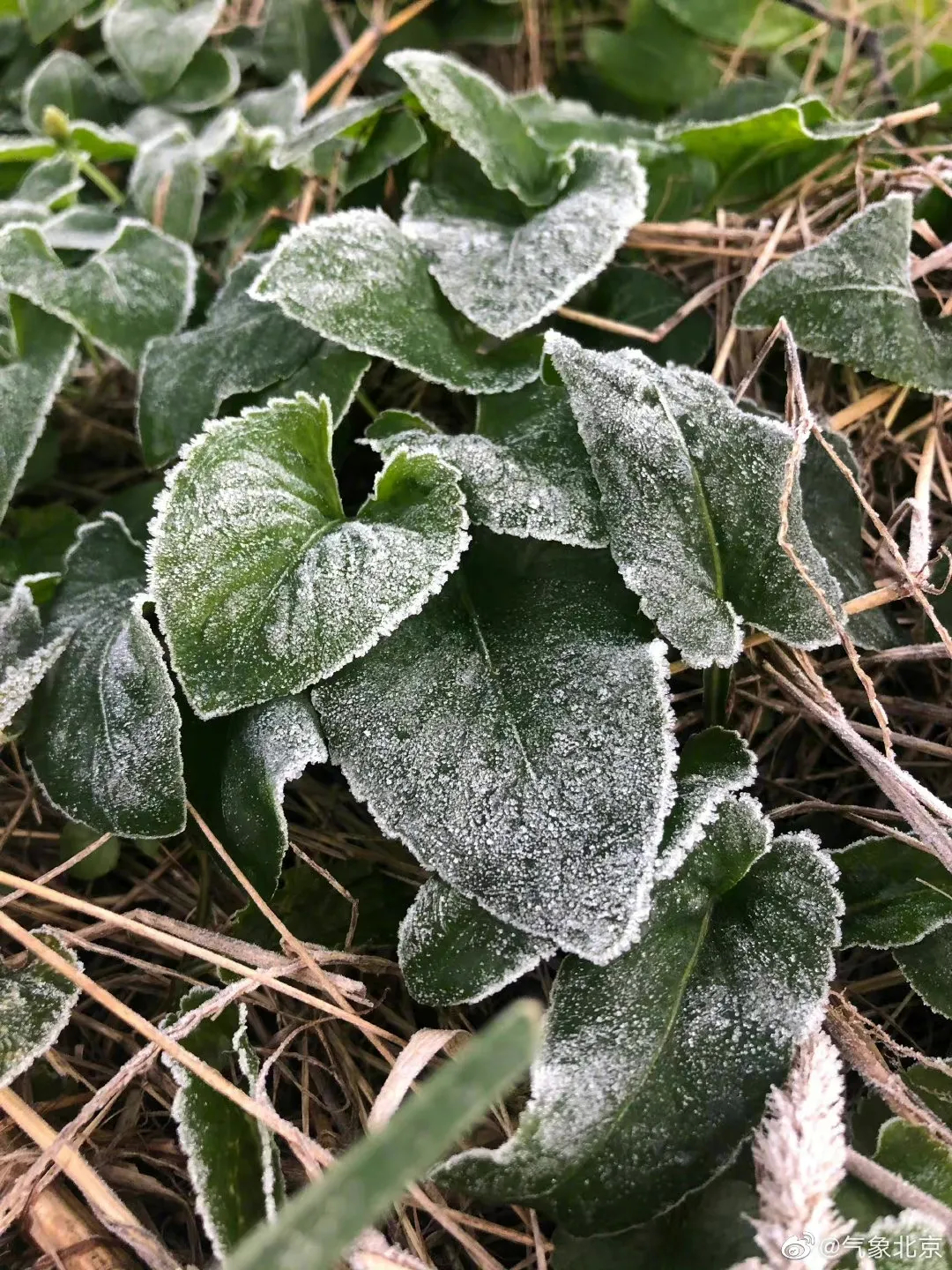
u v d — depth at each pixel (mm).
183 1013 132
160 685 141
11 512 201
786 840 136
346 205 211
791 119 193
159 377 181
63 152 226
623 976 126
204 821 146
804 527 148
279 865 135
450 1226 121
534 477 144
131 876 166
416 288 169
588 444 140
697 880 132
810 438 175
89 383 219
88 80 247
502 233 183
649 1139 119
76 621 163
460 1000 126
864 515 175
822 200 211
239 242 218
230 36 274
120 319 192
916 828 136
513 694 137
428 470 143
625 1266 120
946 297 189
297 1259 73
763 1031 124
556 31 295
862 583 167
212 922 157
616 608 144
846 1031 132
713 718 153
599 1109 118
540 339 169
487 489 142
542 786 129
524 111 233
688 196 221
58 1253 120
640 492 140
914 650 159
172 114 246
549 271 167
